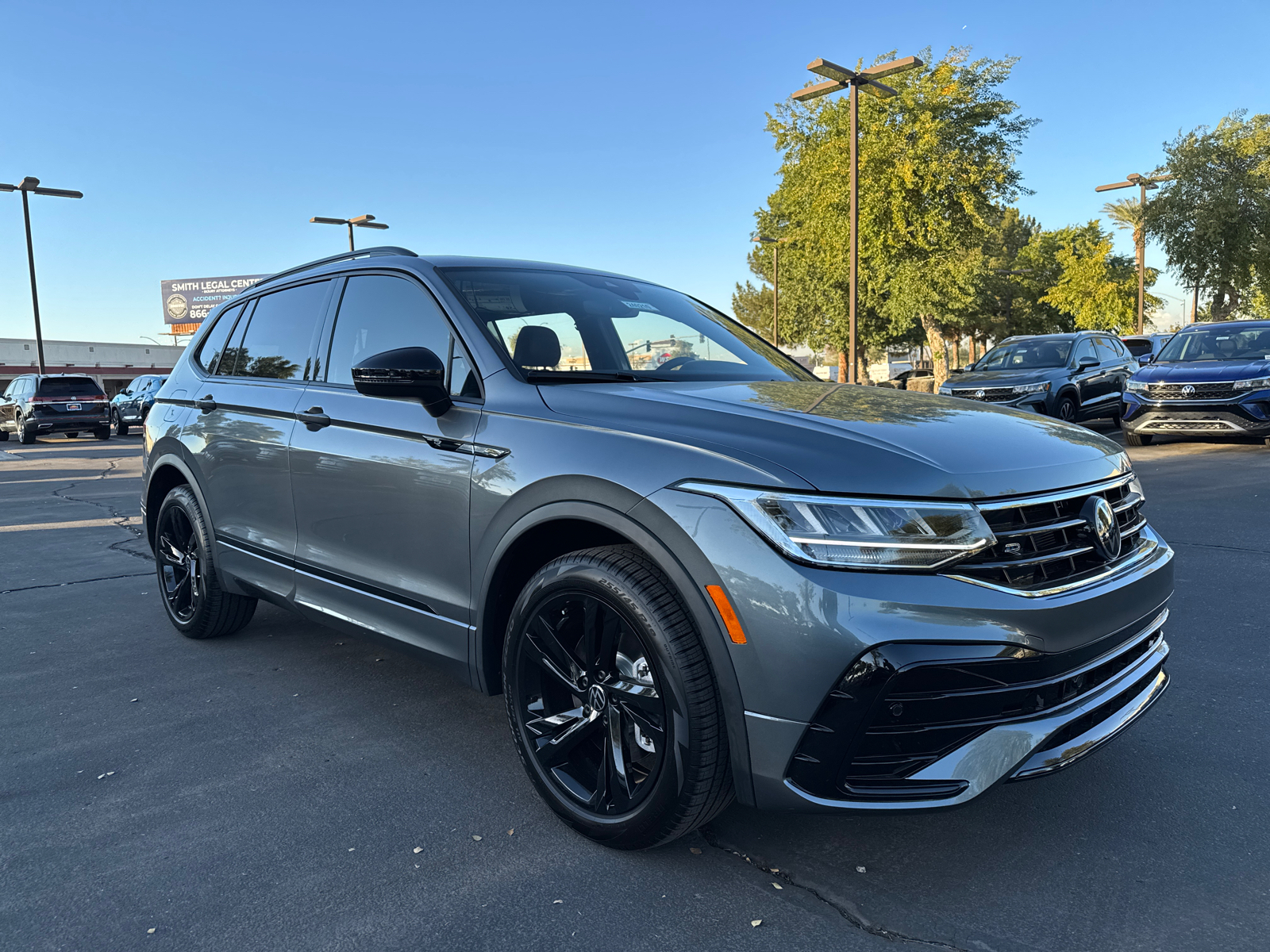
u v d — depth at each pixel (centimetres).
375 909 210
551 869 227
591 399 254
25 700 353
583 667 240
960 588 195
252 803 265
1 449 2069
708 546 205
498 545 252
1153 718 316
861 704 191
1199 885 215
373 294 330
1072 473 227
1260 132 3072
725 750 212
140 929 204
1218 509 711
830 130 2481
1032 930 199
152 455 442
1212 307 3241
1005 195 2498
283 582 351
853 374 1895
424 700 349
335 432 315
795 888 217
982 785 198
